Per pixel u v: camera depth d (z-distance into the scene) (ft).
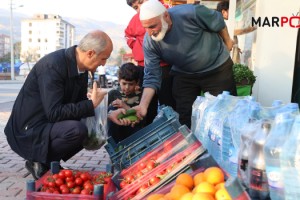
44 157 11.67
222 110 8.99
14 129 12.14
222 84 13.10
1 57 318.45
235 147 7.59
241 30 24.48
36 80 11.89
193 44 12.30
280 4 18.34
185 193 6.56
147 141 10.51
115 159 10.62
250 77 16.48
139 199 7.42
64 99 11.89
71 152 12.56
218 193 6.07
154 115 15.06
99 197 8.39
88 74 12.37
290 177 5.23
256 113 7.17
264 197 5.67
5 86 108.99
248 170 6.00
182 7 12.25
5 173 14.33
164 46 12.42
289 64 18.61
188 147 7.93
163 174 7.75
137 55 16.84
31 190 8.75
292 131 5.42
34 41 513.04
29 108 11.89
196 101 11.81
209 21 12.12
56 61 11.38
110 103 13.84
